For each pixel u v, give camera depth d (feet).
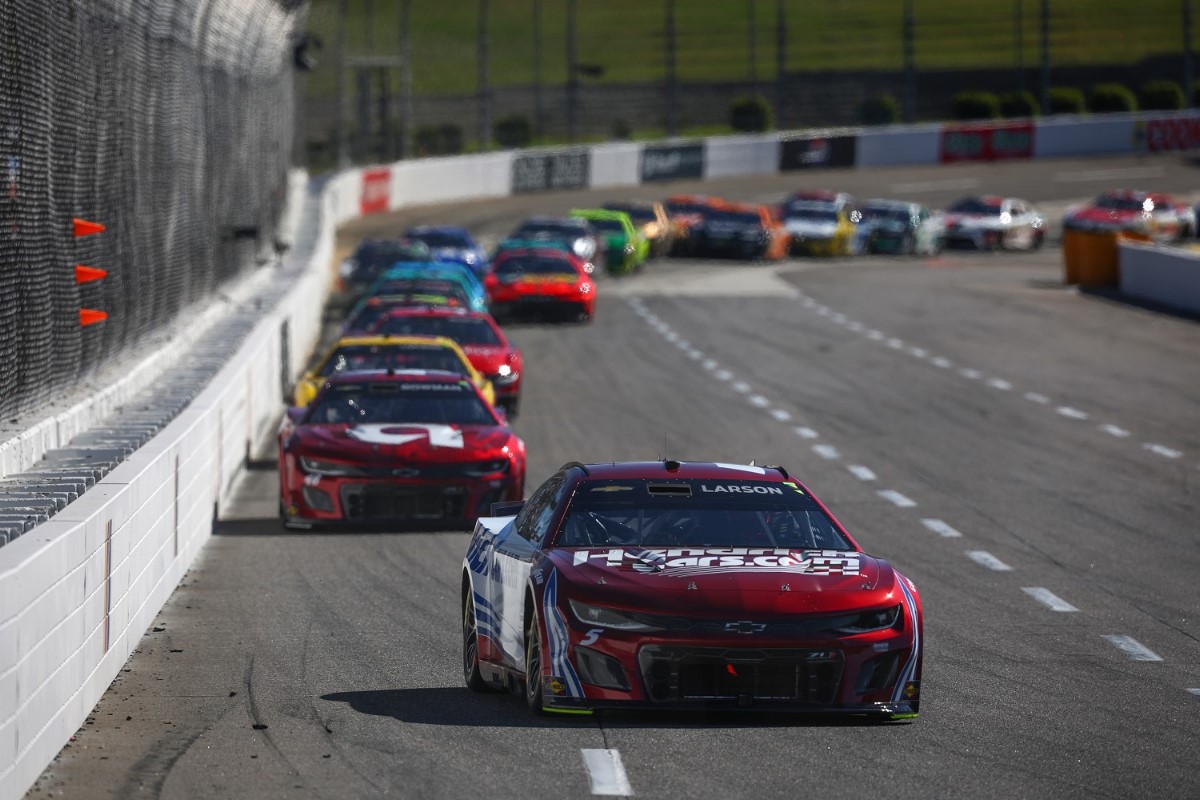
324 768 90.17
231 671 117.39
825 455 246.68
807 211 651.25
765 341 397.39
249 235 307.58
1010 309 459.32
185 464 160.35
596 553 101.60
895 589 99.19
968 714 106.01
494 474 186.19
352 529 189.37
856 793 85.20
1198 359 361.30
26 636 84.48
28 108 150.71
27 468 138.92
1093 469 236.63
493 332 284.82
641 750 93.56
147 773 88.99
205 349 249.34
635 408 293.84
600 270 543.39
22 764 83.41
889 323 431.84
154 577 136.15
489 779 87.56
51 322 159.22
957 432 270.87
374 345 239.91
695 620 95.14
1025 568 167.84
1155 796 86.43
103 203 188.14
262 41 376.27
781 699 95.96
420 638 131.13
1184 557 175.32
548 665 97.86
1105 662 125.80
